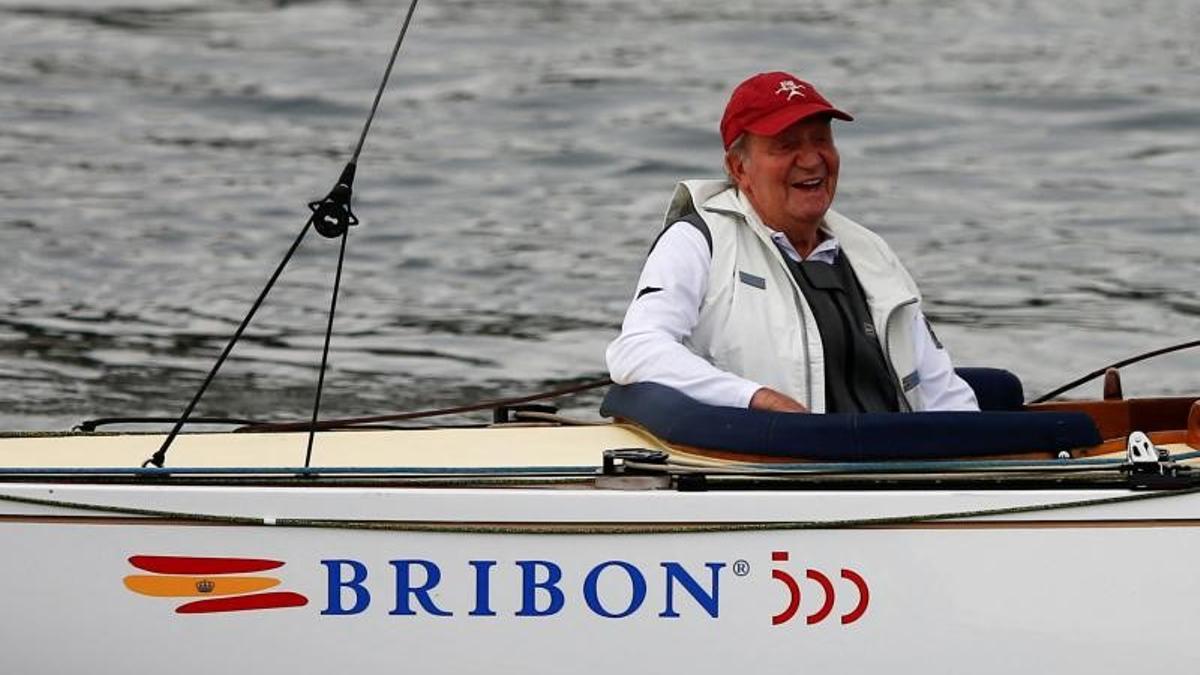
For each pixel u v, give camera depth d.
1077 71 57.47
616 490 15.27
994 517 15.26
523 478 15.52
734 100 17.27
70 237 40.16
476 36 61.78
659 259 17.08
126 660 15.38
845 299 17.31
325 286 36.22
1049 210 42.66
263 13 65.06
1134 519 15.28
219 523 15.22
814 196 17.12
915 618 15.35
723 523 15.23
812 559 15.29
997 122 51.81
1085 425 16.19
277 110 53.62
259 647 15.35
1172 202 43.25
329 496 15.18
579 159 48.03
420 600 15.30
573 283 36.34
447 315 34.12
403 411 28.16
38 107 53.47
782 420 15.90
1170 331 32.78
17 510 15.19
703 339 17.20
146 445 17.27
